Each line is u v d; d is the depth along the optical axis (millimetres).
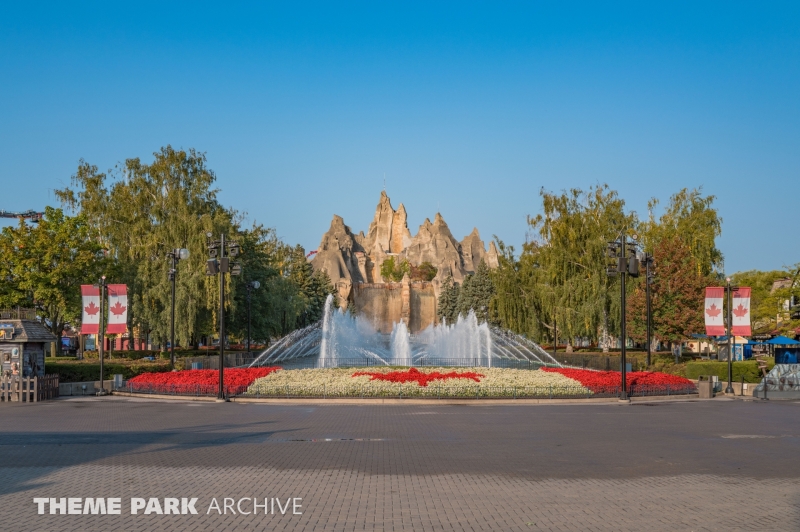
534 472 16250
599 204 67000
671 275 59188
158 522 12000
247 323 72250
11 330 35594
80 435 22266
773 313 74938
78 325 57969
